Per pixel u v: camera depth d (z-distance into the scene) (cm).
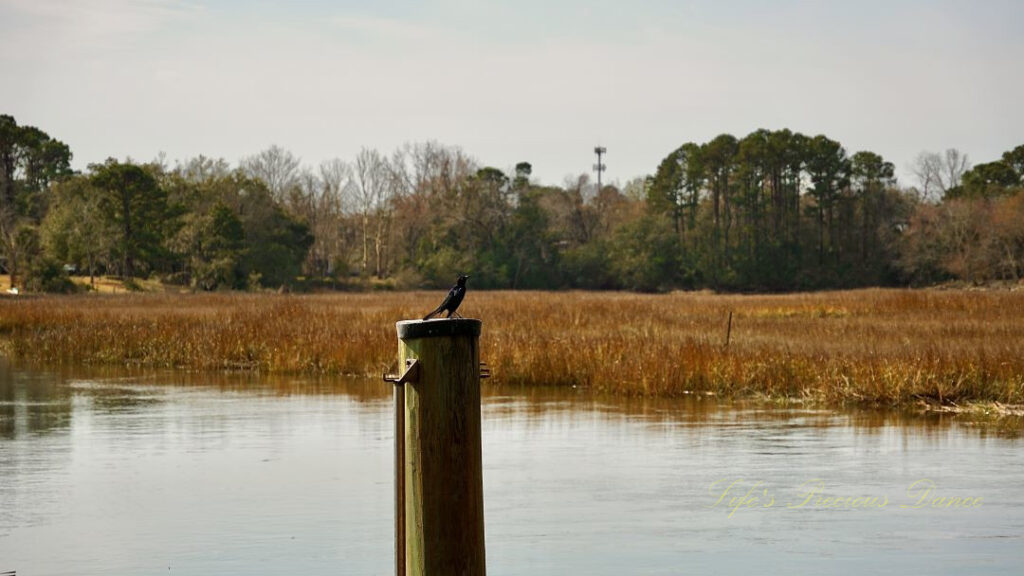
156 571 985
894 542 1064
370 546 1060
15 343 3005
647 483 1315
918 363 1967
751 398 2023
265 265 8081
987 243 9238
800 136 10700
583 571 985
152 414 1864
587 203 12106
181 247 8056
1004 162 11025
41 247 7900
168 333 2908
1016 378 1908
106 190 8069
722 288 10188
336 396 2089
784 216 10775
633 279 9894
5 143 11131
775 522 1136
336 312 3606
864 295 5122
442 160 11044
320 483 1326
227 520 1158
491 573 981
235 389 2208
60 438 1633
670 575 971
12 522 1154
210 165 10762
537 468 1401
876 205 10588
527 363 2284
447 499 583
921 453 1477
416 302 4803
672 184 11131
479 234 10106
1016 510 1180
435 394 582
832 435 1620
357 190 11319
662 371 2094
